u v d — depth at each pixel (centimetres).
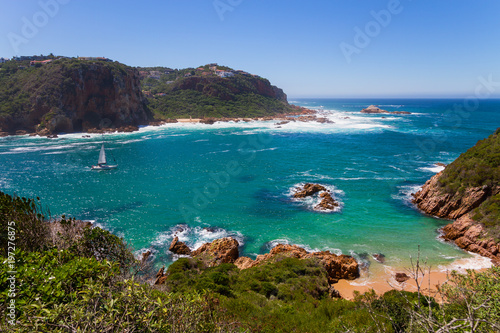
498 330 526
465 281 1149
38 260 704
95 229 1084
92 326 441
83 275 621
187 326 556
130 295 507
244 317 1252
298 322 1284
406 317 990
